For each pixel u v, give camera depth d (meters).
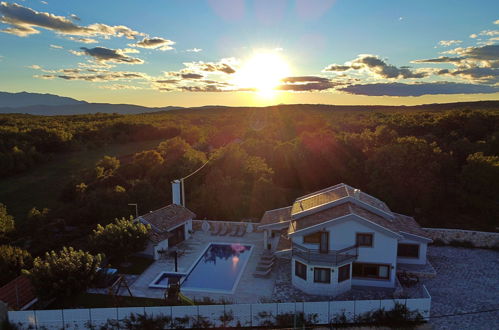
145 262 30.45
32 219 38.12
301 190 51.28
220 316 21.19
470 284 26.17
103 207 40.16
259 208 42.84
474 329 20.70
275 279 27.25
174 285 23.69
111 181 51.22
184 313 21.22
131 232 29.27
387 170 42.50
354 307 21.27
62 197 52.00
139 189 45.28
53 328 20.97
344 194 29.77
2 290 24.03
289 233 26.19
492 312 22.39
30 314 20.80
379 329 20.84
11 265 27.28
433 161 43.66
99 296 24.64
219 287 26.20
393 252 25.06
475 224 38.84
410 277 26.88
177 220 34.81
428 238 28.19
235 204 42.84
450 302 23.67
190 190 48.09
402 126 70.75
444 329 20.75
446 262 30.06
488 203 39.59
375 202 30.75
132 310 21.03
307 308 21.19
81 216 39.91
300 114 121.62
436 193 41.41
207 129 101.69
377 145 58.34
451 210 42.38
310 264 24.47
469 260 30.47
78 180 53.81
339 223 25.22
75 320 20.97
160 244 31.50
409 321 21.22
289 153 53.19
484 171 39.12
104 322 21.03
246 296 24.59
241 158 51.50
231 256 32.38
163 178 50.78
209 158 55.66
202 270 29.33
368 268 25.83
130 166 57.16
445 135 64.62
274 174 53.16
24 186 60.78
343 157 51.16
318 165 51.09
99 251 29.11
